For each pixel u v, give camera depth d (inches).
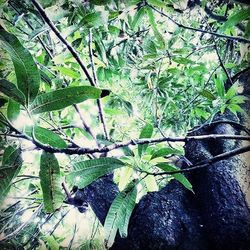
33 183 40.8
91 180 17.0
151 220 23.4
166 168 19.3
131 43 39.9
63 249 43.7
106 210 24.5
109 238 18.3
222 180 24.6
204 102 39.7
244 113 31.8
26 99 13.5
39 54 34.0
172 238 22.4
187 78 43.1
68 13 23.3
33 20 31.4
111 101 36.3
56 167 14.7
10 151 14.1
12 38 12.9
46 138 15.2
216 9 40.4
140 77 39.7
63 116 36.3
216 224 22.7
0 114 14.1
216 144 29.4
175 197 25.8
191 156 29.1
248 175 24.6
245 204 22.9
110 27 31.5
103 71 35.4
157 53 30.9
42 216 43.4
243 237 21.1
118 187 23.8
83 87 13.8
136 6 26.0
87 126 27.6
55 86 24.9
